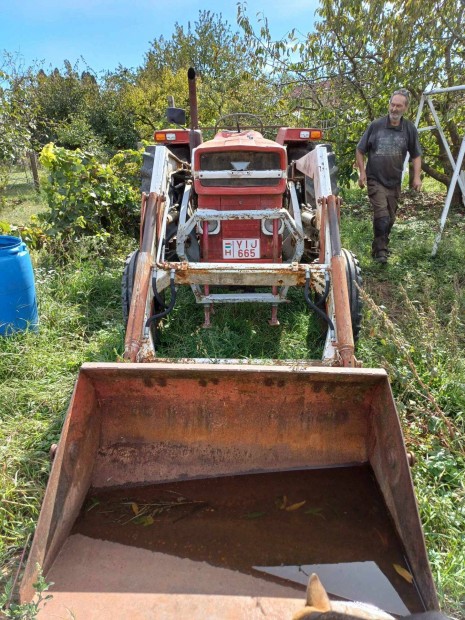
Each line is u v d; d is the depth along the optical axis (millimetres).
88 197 6387
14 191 11883
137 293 3158
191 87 4688
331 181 4715
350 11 7914
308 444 2523
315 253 4426
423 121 8617
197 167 3846
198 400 2469
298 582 1958
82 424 2305
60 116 17938
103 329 4469
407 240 6934
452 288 5082
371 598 1888
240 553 2086
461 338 4137
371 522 2219
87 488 2373
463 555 2227
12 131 8242
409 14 7375
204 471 2514
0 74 7855
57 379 3615
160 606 1848
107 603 1852
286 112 9016
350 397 2439
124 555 2066
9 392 3414
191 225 3807
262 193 3834
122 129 17484
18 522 2441
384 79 8031
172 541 2139
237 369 2320
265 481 2469
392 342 3602
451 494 2586
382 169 5801
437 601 1730
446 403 3336
